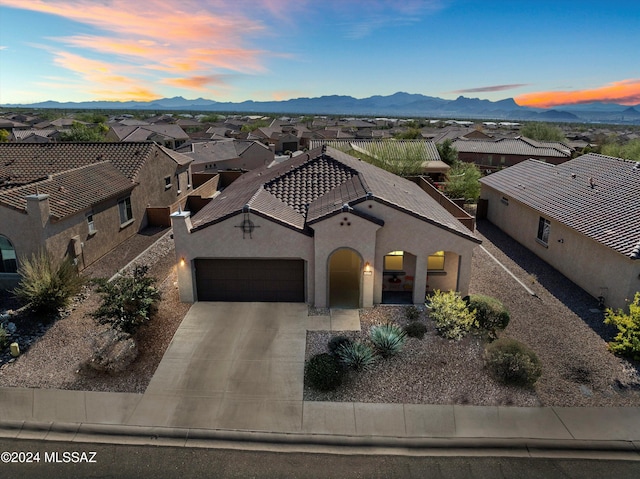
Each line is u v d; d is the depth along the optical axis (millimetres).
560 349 15711
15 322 17156
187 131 129250
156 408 13078
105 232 25781
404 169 40812
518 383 13703
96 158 30750
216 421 12609
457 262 19453
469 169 41781
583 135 122875
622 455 11438
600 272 19344
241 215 17875
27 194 21172
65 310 18297
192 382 14117
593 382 13953
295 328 17031
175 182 37125
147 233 30047
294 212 20125
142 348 15727
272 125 126562
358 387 13820
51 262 20453
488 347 14820
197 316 17906
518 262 24781
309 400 13359
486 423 12430
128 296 16219
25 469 11047
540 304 19281
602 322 17656
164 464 11219
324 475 10867
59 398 13414
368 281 18203
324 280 18250
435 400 13258
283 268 18828
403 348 15555
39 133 88250
